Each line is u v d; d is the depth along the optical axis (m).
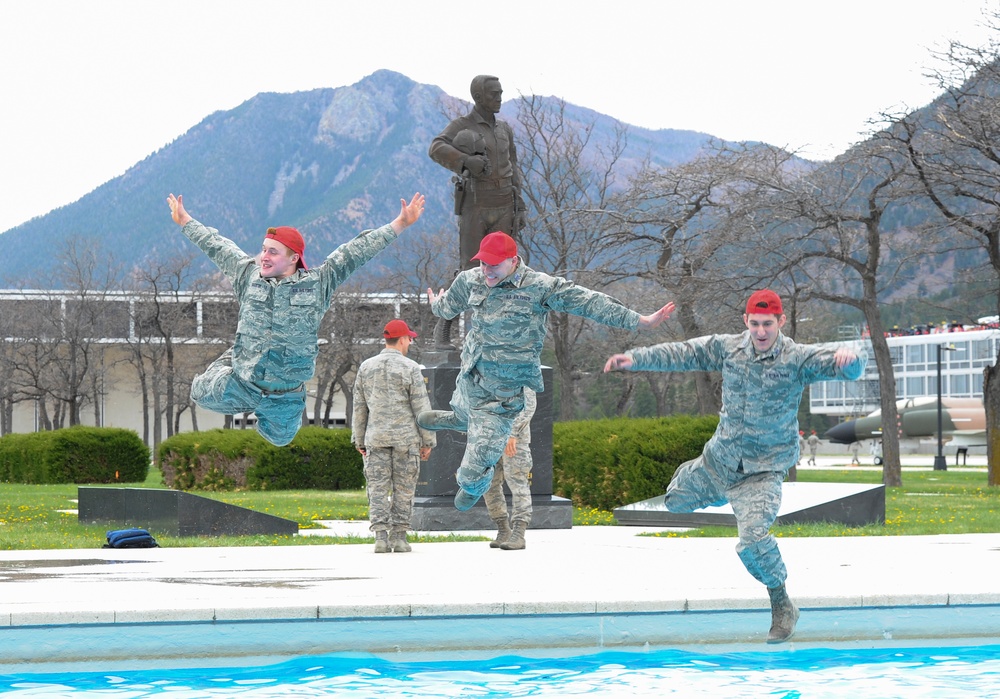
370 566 10.24
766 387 7.05
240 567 10.17
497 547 12.73
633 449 20.25
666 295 41.50
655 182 34.59
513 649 7.12
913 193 30.80
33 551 12.16
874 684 6.07
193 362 64.81
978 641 7.47
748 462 7.20
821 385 105.00
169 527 14.59
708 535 15.07
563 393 43.75
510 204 16.31
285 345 8.12
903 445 90.88
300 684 6.04
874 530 15.25
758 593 7.64
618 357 7.21
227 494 25.11
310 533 15.43
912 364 98.44
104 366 69.00
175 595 7.66
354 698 5.70
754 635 7.47
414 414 12.15
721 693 5.84
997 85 30.98
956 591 7.80
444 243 56.69
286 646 6.90
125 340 66.44
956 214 31.47
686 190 34.22
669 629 7.36
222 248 8.39
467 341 8.96
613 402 71.69
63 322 62.62
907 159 30.70
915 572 9.44
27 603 7.09
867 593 7.69
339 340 57.94
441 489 15.84
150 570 9.80
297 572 9.62
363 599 7.32
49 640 6.64
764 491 7.18
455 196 16.25
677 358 7.21
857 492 16.73
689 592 7.72
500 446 8.89
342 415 88.69
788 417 7.14
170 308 62.12
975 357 91.75
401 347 12.31
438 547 12.89
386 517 12.10
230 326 60.88
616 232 34.94
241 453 28.03
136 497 15.45
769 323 6.96
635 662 6.72
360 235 8.32
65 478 33.94
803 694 5.81
